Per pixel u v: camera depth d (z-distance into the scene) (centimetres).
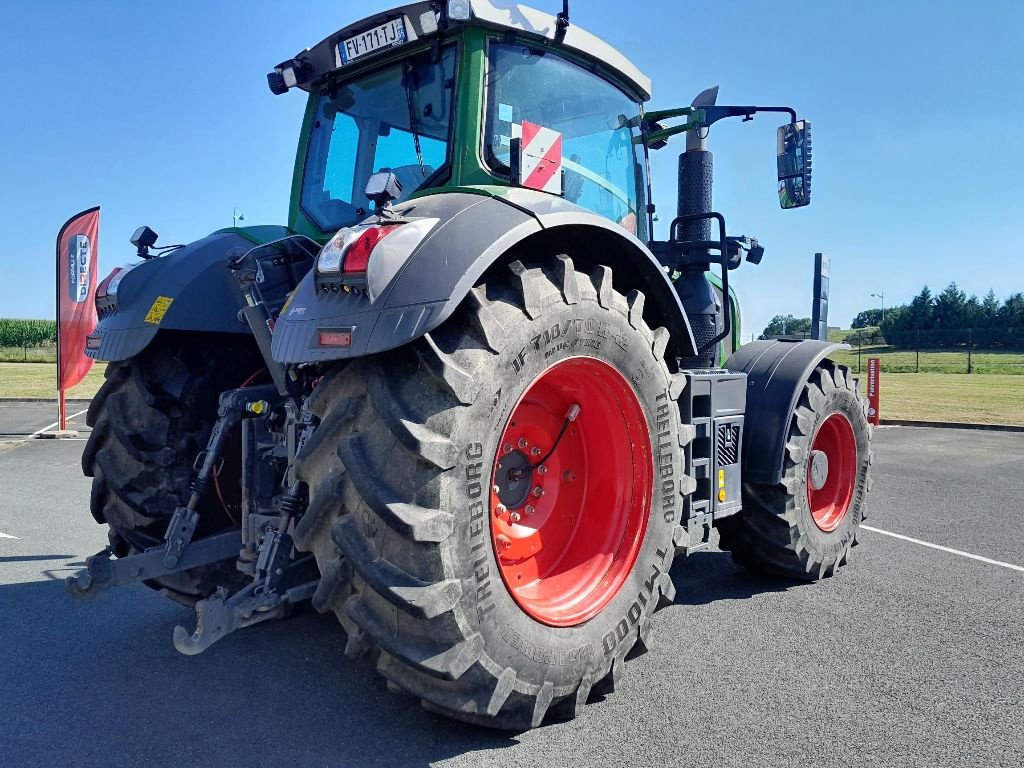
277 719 269
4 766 238
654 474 294
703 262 423
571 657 254
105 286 336
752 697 285
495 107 312
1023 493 726
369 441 222
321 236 360
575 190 355
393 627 221
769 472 399
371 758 241
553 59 341
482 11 299
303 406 260
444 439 216
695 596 411
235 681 301
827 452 472
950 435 1242
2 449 1043
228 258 291
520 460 284
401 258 222
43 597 408
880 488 754
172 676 306
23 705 281
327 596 228
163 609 389
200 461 315
